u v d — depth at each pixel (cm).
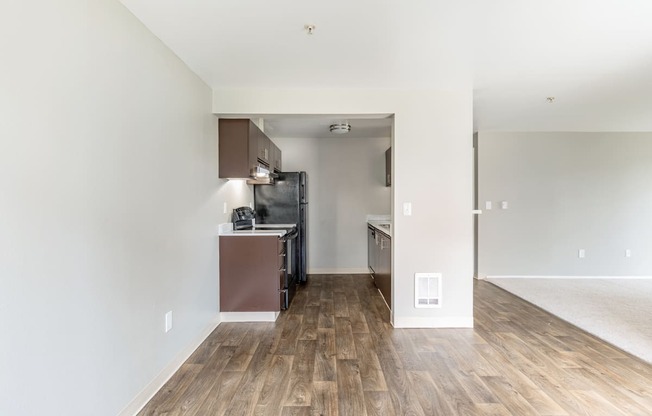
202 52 229
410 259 313
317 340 284
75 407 140
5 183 110
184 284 246
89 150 148
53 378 129
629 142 507
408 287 314
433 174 311
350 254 551
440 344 275
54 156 129
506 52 231
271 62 246
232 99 306
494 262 512
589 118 418
